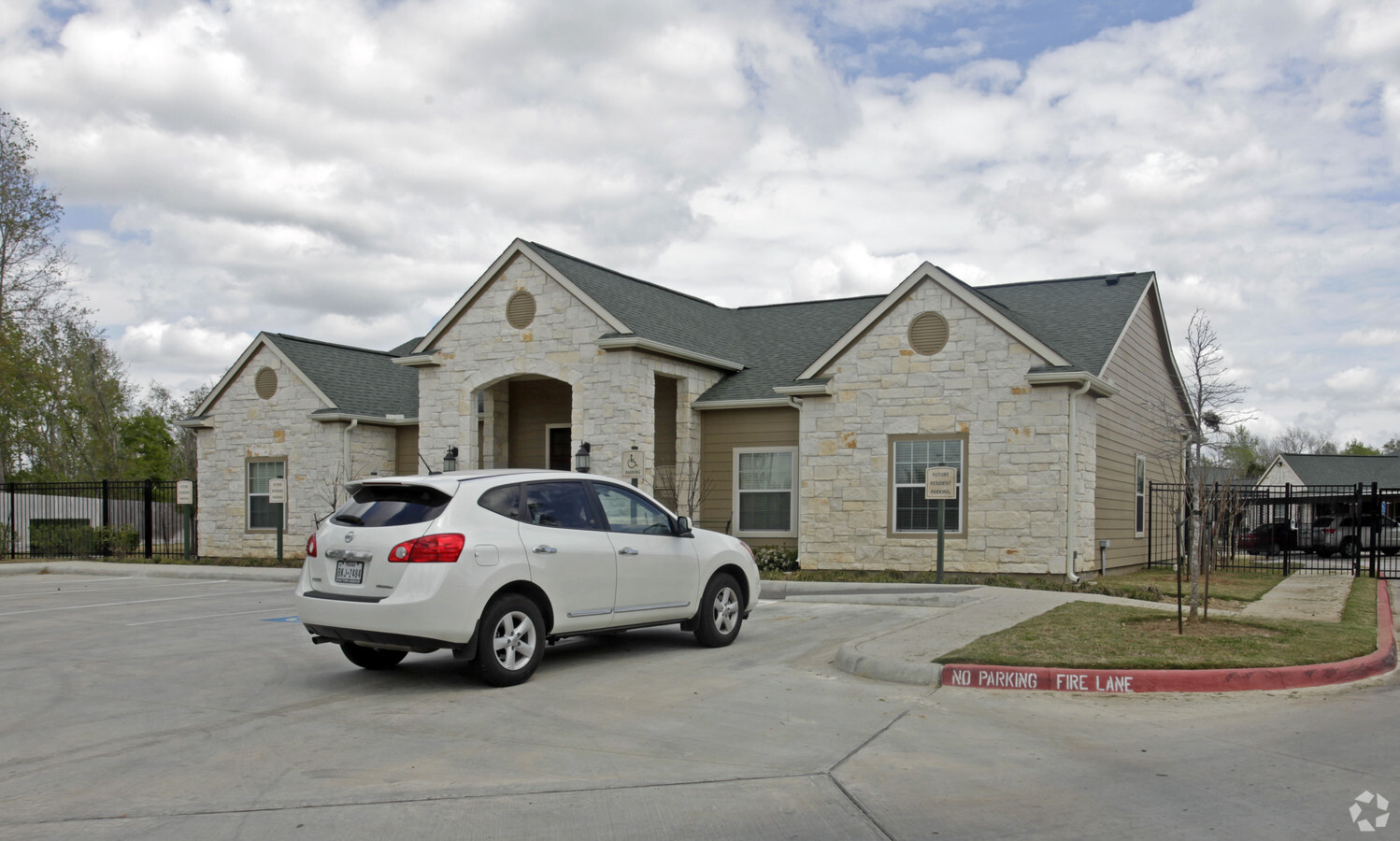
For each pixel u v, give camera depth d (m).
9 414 38.06
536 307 20.58
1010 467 17.25
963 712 7.86
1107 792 5.79
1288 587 18.16
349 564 8.80
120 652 10.99
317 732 7.27
